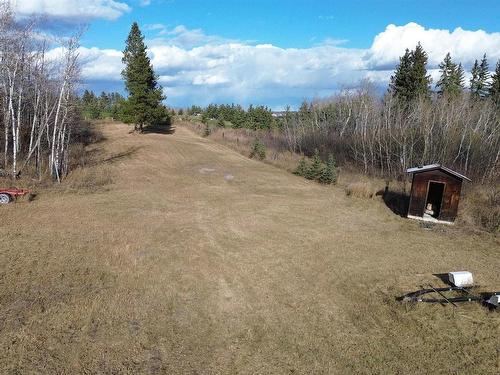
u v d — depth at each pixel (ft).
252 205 75.61
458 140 124.16
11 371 26.27
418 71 161.89
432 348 32.12
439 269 48.39
